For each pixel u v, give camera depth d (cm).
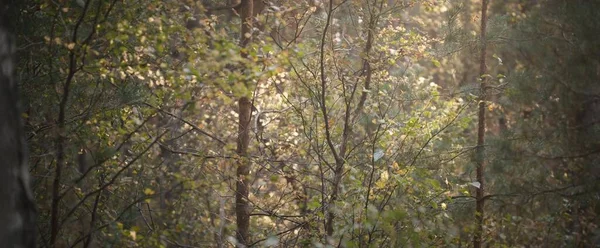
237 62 731
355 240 803
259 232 973
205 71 721
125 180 820
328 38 932
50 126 737
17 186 344
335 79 925
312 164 955
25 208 347
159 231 755
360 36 948
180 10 854
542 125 1280
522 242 1181
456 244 961
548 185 1207
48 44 713
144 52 740
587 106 1315
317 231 852
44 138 768
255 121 966
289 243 887
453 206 1056
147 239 728
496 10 1558
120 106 759
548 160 1250
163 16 707
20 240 343
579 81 1234
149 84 745
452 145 1070
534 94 1204
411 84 970
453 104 971
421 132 922
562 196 1216
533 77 1224
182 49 743
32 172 800
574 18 1228
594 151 1232
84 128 775
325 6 941
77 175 818
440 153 998
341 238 794
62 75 768
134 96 755
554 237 1202
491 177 1170
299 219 962
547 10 1266
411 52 913
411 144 937
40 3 741
